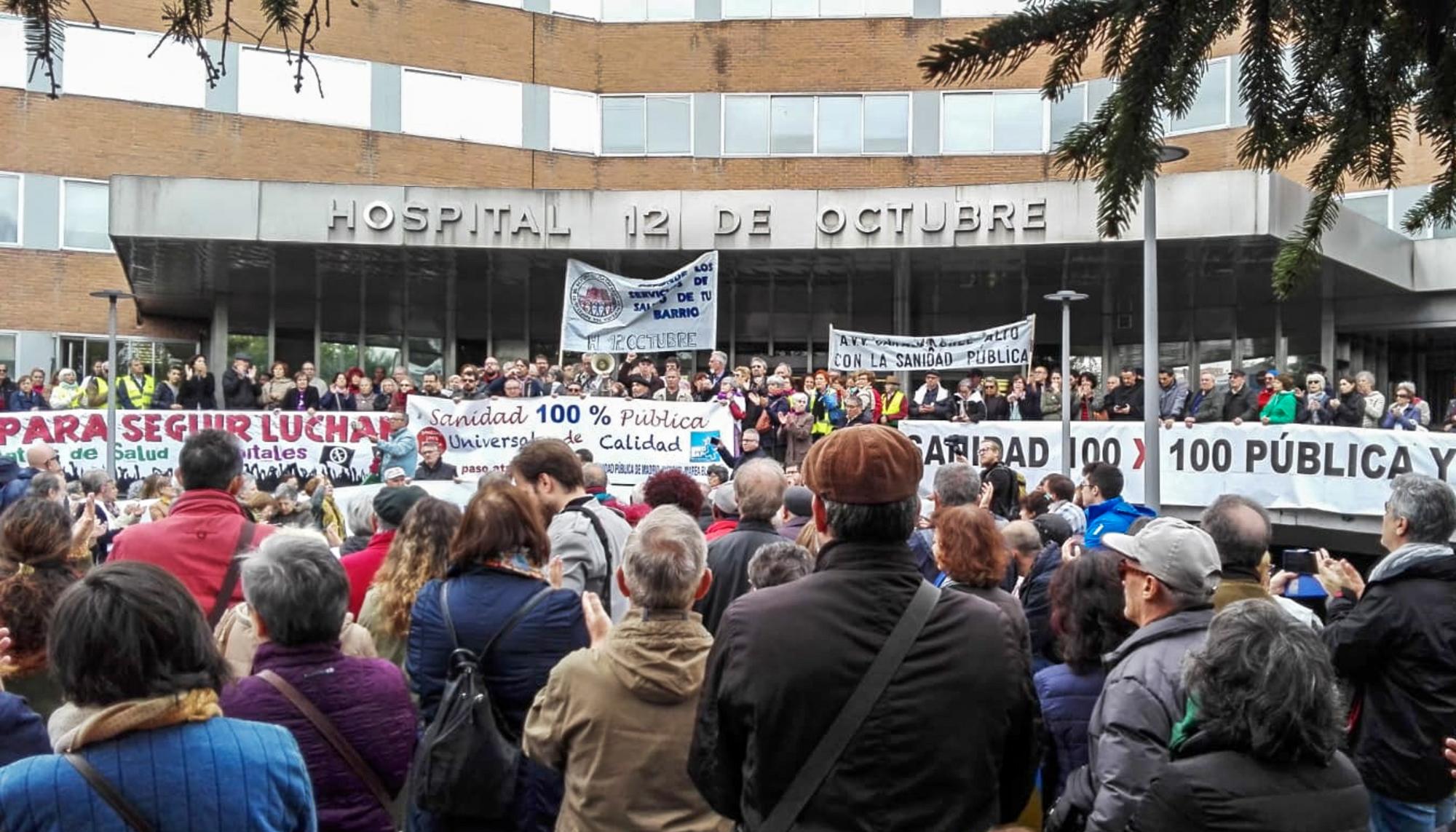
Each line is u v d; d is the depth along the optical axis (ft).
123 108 81.10
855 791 8.63
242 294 79.71
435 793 12.89
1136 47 8.37
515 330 84.69
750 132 88.63
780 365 55.93
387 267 70.69
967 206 62.23
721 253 65.36
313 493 45.34
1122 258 64.95
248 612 13.94
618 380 60.49
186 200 62.34
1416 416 50.08
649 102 89.45
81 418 54.75
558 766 12.27
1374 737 14.97
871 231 63.10
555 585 14.67
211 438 15.99
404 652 15.84
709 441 53.26
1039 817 13.84
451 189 63.93
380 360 83.10
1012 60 8.62
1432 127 9.23
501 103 88.07
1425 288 71.97
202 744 8.44
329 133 84.53
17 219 79.46
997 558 14.55
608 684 11.83
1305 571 17.97
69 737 8.25
